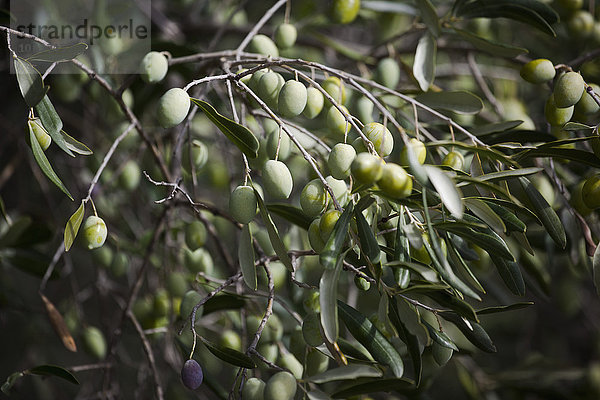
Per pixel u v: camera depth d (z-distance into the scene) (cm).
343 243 95
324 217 94
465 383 133
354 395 99
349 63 123
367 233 93
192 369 95
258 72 101
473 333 97
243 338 110
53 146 133
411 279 95
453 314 97
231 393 98
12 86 133
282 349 105
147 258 115
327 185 94
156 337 118
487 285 127
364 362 100
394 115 113
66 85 122
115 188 127
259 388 96
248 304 108
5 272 127
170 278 115
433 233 90
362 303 131
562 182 111
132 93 121
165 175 111
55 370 102
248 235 95
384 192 92
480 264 116
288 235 116
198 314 104
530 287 116
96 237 100
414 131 112
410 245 97
